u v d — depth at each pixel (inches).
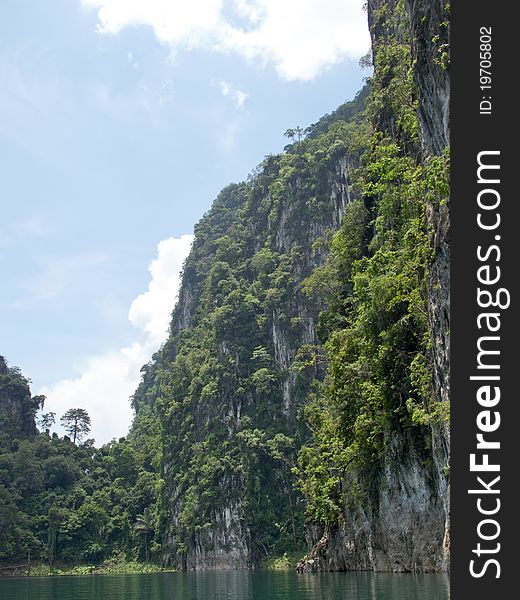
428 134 1124.5
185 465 4722.0
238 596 1441.9
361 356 1733.5
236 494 4163.4
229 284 5285.4
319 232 4830.2
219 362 4822.8
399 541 1683.1
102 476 5556.1
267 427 4377.5
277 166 5831.7
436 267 1145.4
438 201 1103.6
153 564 4751.5
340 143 4877.0
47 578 3801.7
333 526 2156.7
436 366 1196.5
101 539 4992.6
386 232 1712.6
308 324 4603.8
